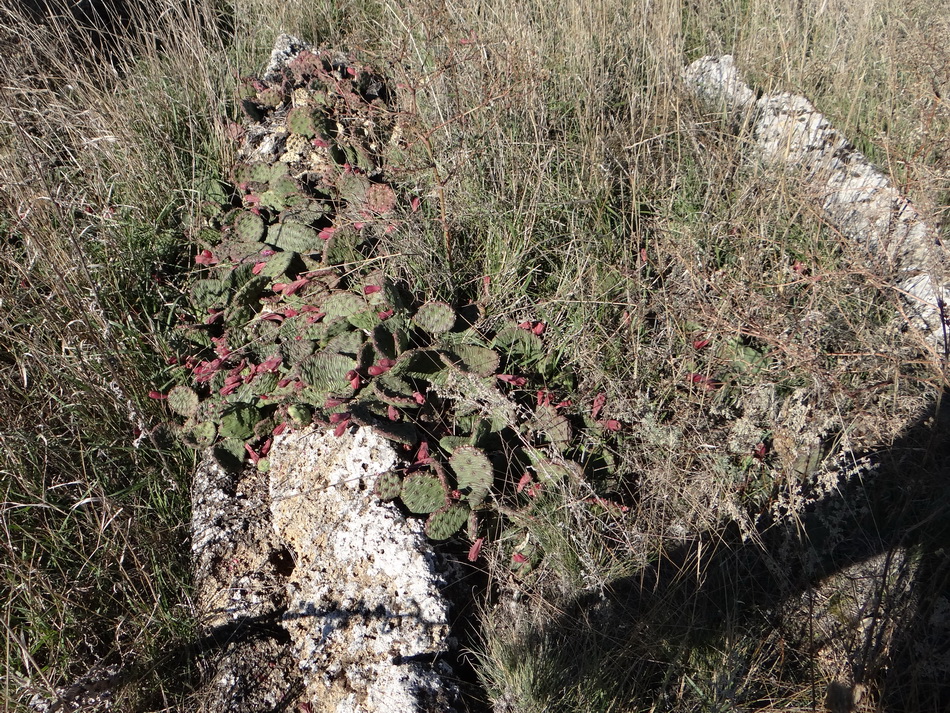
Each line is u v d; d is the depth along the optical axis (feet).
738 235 4.04
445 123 3.99
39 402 3.63
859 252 3.92
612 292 3.91
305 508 3.20
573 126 4.82
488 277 3.89
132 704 2.81
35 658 2.94
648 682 2.81
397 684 2.59
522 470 3.32
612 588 3.01
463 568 3.02
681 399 3.54
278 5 6.24
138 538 3.18
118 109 4.92
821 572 3.08
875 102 5.15
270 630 2.95
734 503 3.19
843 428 3.26
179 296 4.20
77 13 6.23
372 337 3.48
